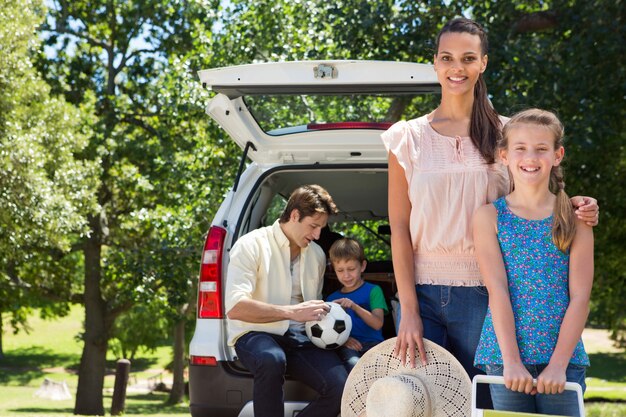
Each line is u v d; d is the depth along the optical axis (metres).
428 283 3.50
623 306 21.50
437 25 11.77
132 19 21.89
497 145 3.35
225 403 4.41
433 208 3.46
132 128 22.20
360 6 11.47
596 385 28.92
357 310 4.79
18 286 22.80
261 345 4.29
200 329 4.52
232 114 4.91
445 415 3.33
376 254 6.66
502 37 11.62
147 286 18.30
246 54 13.27
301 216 4.56
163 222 15.27
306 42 12.59
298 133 5.17
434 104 10.66
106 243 22.72
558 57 12.21
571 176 13.98
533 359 3.04
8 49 15.49
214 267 4.58
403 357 3.41
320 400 4.30
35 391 29.77
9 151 14.91
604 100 11.67
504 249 3.17
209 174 14.06
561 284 3.09
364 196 5.96
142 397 32.44
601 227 14.91
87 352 22.98
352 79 4.57
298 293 4.71
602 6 11.62
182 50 21.33
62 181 16.81
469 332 3.46
